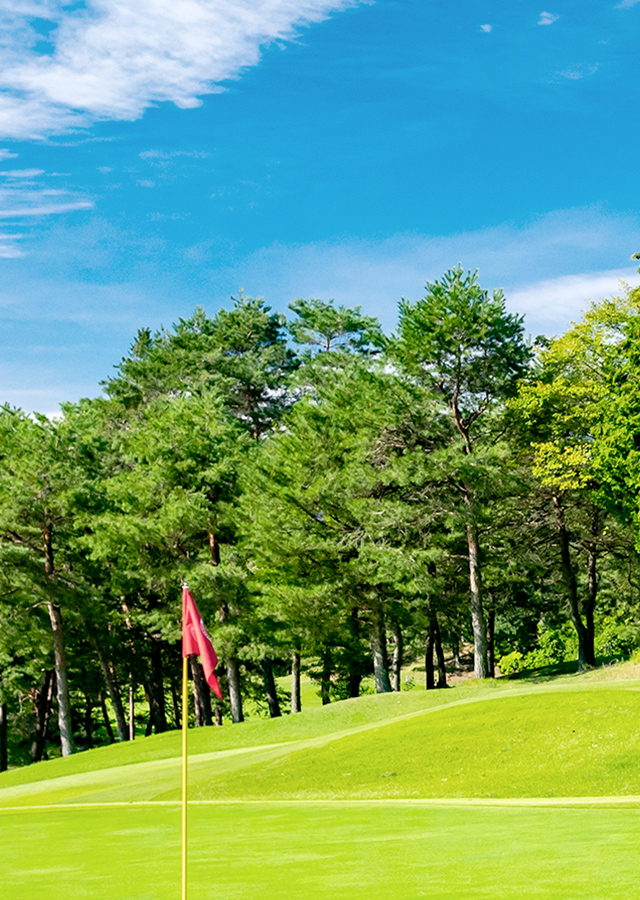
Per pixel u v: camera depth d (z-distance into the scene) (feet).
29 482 132.77
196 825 50.78
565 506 130.21
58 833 51.13
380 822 46.21
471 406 126.31
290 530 126.52
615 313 121.60
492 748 71.61
